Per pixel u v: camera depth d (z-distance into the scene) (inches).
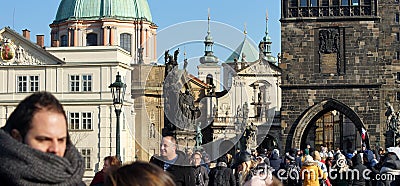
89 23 5954.7
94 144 4394.7
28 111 312.8
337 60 3789.4
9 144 296.7
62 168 300.0
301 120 3784.5
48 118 311.9
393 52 4259.4
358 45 3779.5
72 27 5959.6
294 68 3806.6
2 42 4517.7
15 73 4542.3
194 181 853.2
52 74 4488.2
